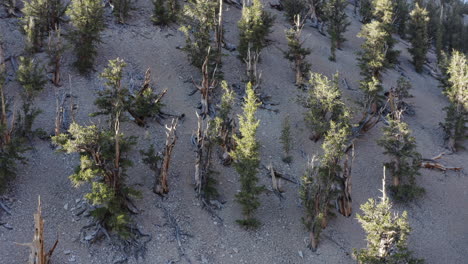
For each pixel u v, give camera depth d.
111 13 48.81
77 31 37.06
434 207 35.16
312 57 53.72
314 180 30.50
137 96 33.09
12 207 24.52
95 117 33.47
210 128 30.50
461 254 31.28
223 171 32.19
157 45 46.06
